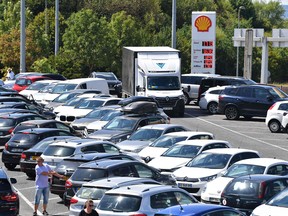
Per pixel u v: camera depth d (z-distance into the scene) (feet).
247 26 552.00
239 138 190.49
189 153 129.70
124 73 258.78
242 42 329.52
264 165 112.78
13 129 167.84
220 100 229.45
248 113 225.15
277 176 102.12
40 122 159.43
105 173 102.06
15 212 99.60
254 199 98.37
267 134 198.70
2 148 183.32
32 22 429.38
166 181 110.11
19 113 177.06
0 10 469.16
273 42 325.42
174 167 125.29
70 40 364.79
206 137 144.87
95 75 317.83
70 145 125.29
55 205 119.44
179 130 153.99
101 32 368.27
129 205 84.33
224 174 113.80
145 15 484.33
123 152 132.77
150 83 234.58
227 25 552.00
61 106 204.44
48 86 242.78
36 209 110.73
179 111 235.81
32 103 220.23
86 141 128.67
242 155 122.62
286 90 309.83
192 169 119.75
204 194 110.63
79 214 86.22
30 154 138.00
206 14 290.15
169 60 238.89
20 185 135.54
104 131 161.07
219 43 493.36
